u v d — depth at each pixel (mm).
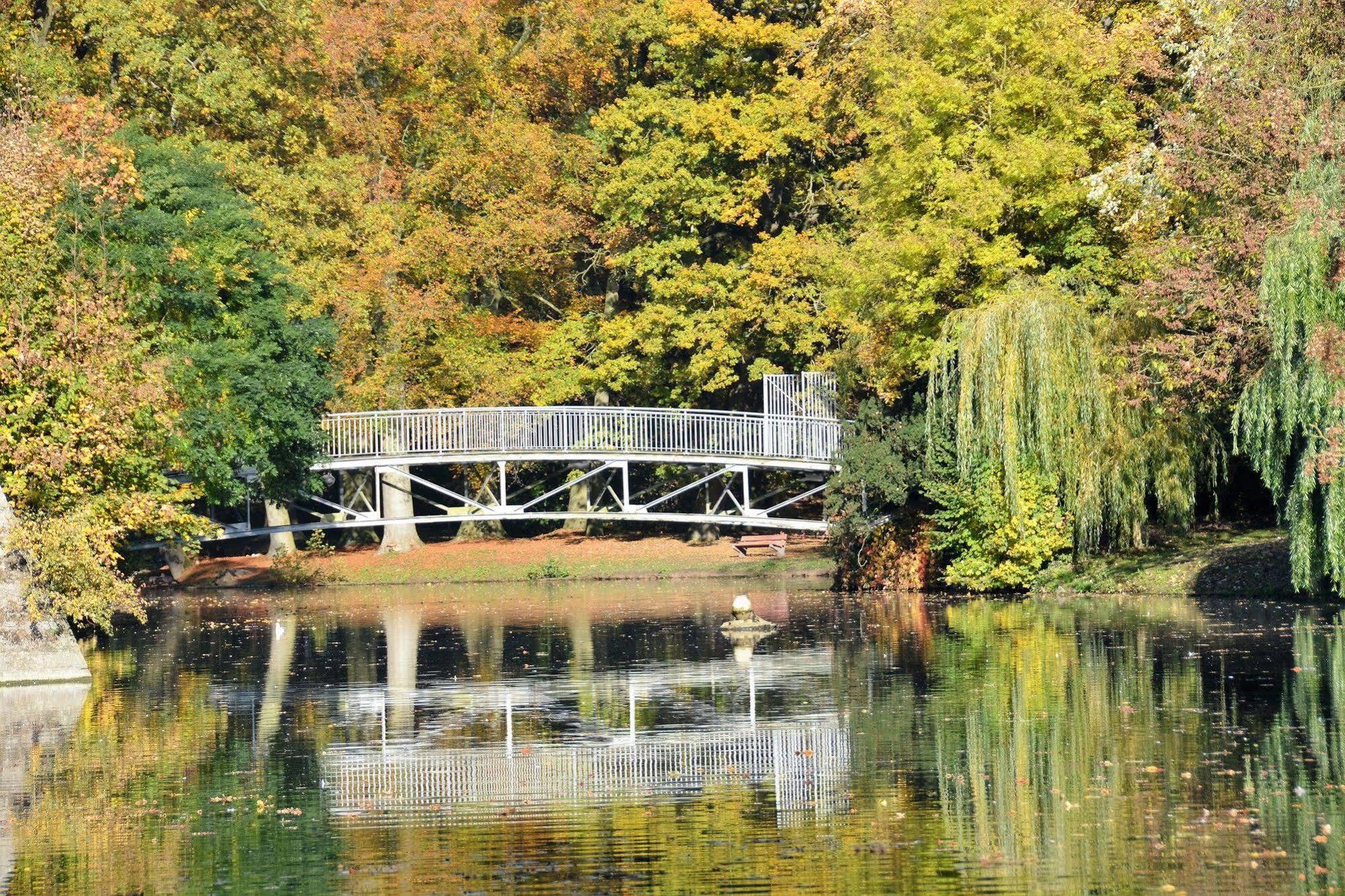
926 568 55594
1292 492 37594
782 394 66938
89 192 46469
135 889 18688
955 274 52844
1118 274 51188
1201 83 44875
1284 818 20219
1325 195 36500
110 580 38062
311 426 58781
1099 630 39344
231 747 27297
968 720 27516
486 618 51500
